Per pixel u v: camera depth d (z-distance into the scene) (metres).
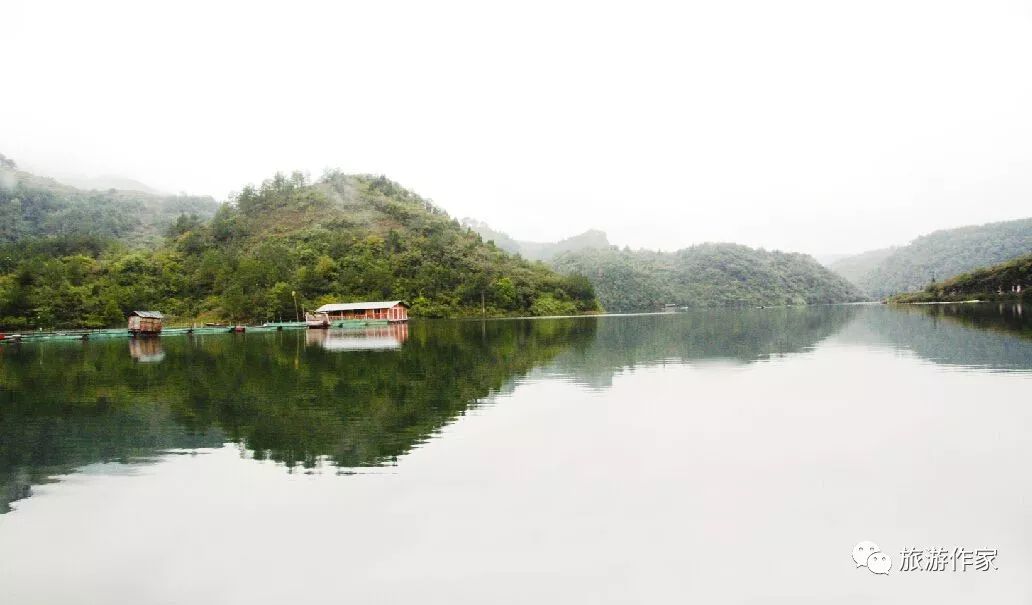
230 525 11.60
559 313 142.75
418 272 134.38
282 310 104.44
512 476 13.88
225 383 29.27
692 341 49.56
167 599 9.20
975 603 8.84
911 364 30.81
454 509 12.04
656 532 10.93
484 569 9.75
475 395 24.14
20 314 89.44
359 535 11.01
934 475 13.51
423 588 9.26
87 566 10.25
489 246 175.75
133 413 22.08
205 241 149.12
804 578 9.44
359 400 23.50
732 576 9.48
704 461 14.76
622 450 15.76
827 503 12.08
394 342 55.19
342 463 15.12
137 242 190.50
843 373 28.44
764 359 35.06
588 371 30.84
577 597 8.95
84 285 104.81
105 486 13.96
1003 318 68.31
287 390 26.48
